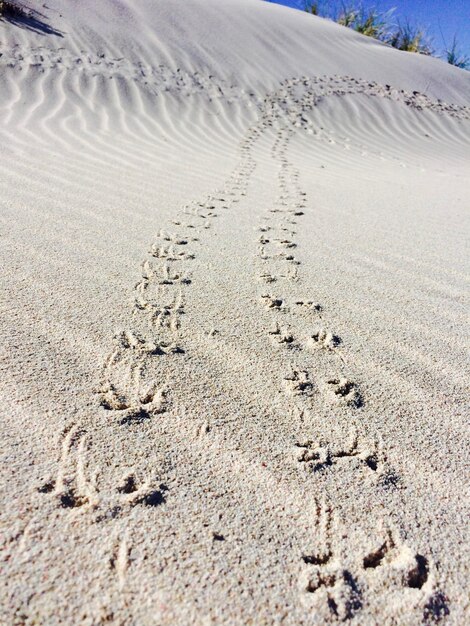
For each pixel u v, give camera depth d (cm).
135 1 948
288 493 100
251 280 206
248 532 90
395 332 170
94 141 504
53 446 105
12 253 206
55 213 266
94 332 153
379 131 803
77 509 91
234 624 74
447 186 489
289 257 237
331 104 845
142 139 557
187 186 380
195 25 948
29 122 528
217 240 254
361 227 299
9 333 146
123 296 180
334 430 119
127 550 84
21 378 126
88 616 73
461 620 79
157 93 720
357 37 1216
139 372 134
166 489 97
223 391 130
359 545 90
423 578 85
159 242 241
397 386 139
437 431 121
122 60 763
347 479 104
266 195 378
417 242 273
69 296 174
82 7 854
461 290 210
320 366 146
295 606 78
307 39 1054
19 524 86
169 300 181
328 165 578
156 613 75
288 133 715
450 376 146
